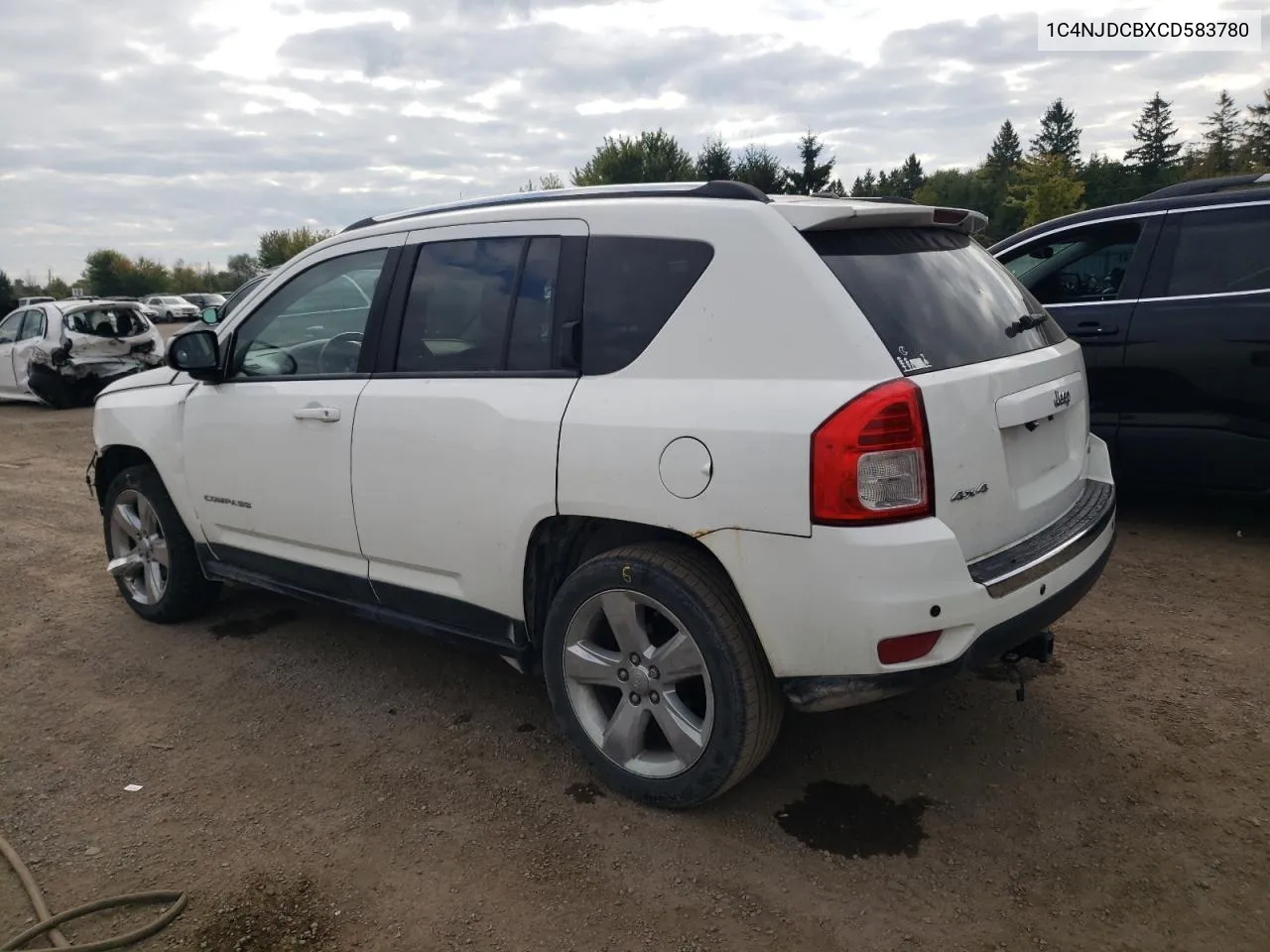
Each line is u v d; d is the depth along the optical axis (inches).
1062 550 113.6
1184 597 178.7
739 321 105.7
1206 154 2464.3
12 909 104.6
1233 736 130.0
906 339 103.2
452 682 157.2
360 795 124.0
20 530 265.4
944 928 96.3
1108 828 111.4
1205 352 201.8
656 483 106.6
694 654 108.7
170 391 173.6
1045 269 231.0
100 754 137.3
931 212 117.8
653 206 116.0
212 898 104.4
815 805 118.0
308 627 183.9
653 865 107.7
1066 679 148.1
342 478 140.4
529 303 124.2
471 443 123.6
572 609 118.3
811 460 96.7
